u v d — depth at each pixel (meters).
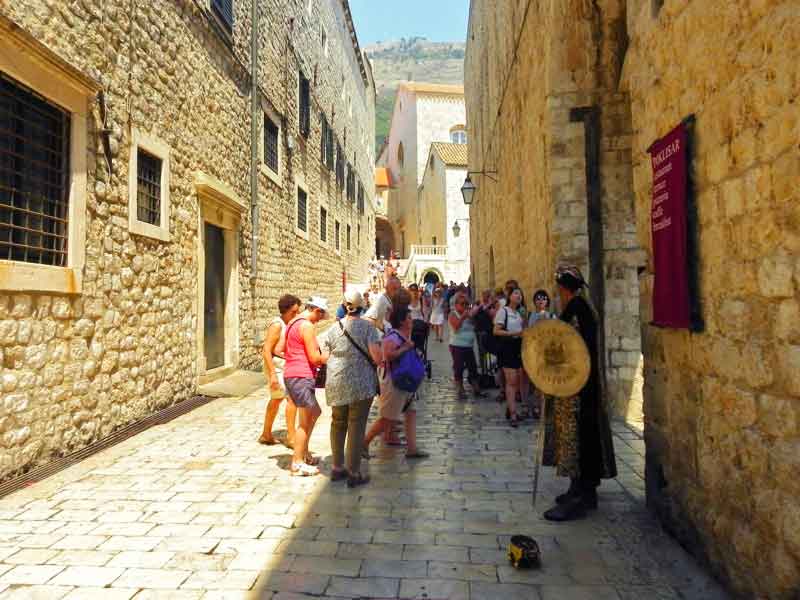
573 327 3.74
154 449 5.47
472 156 22.53
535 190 8.69
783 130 2.21
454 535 3.50
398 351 5.14
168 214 7.21
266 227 11.85
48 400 4.78
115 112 5.88
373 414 7.35
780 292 2.26
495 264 15.13
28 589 2.83
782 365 2.26
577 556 3.19
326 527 3.62
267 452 5.43
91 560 3.15
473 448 5.59
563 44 7.11
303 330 4.75
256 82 11.03
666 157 3.29
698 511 3.06
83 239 5.24
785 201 2.21
